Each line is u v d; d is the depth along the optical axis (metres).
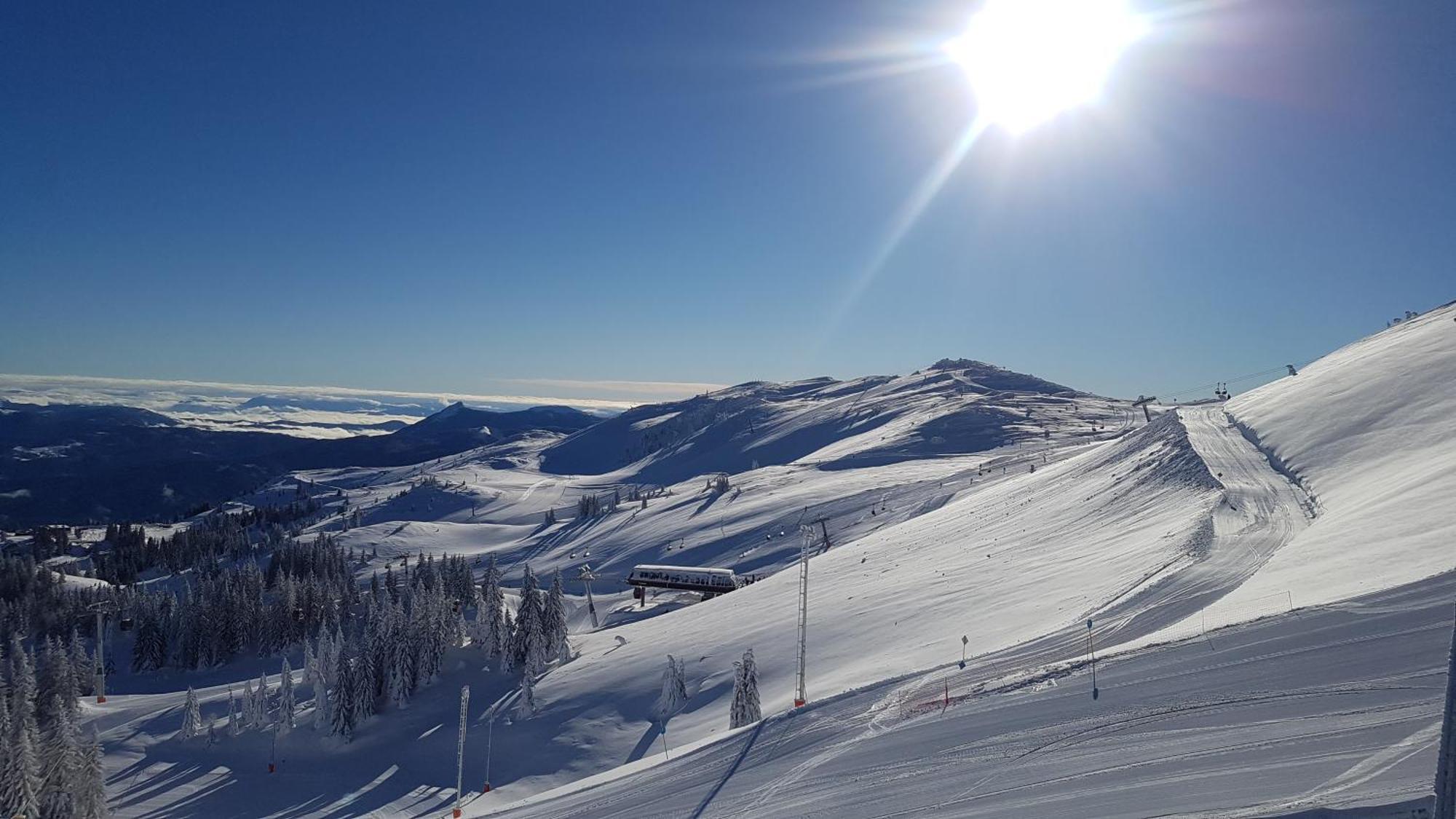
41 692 83.69
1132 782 20.53
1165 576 42.41
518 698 75.44
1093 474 91.44
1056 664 30.22
